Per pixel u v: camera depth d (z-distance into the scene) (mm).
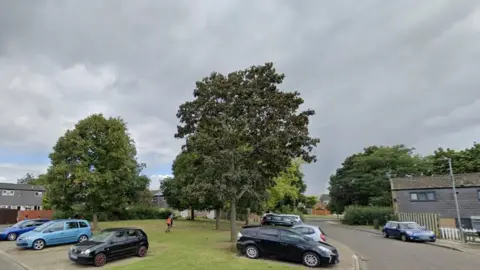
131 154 30562
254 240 15164
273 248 14719
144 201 49688
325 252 14039
